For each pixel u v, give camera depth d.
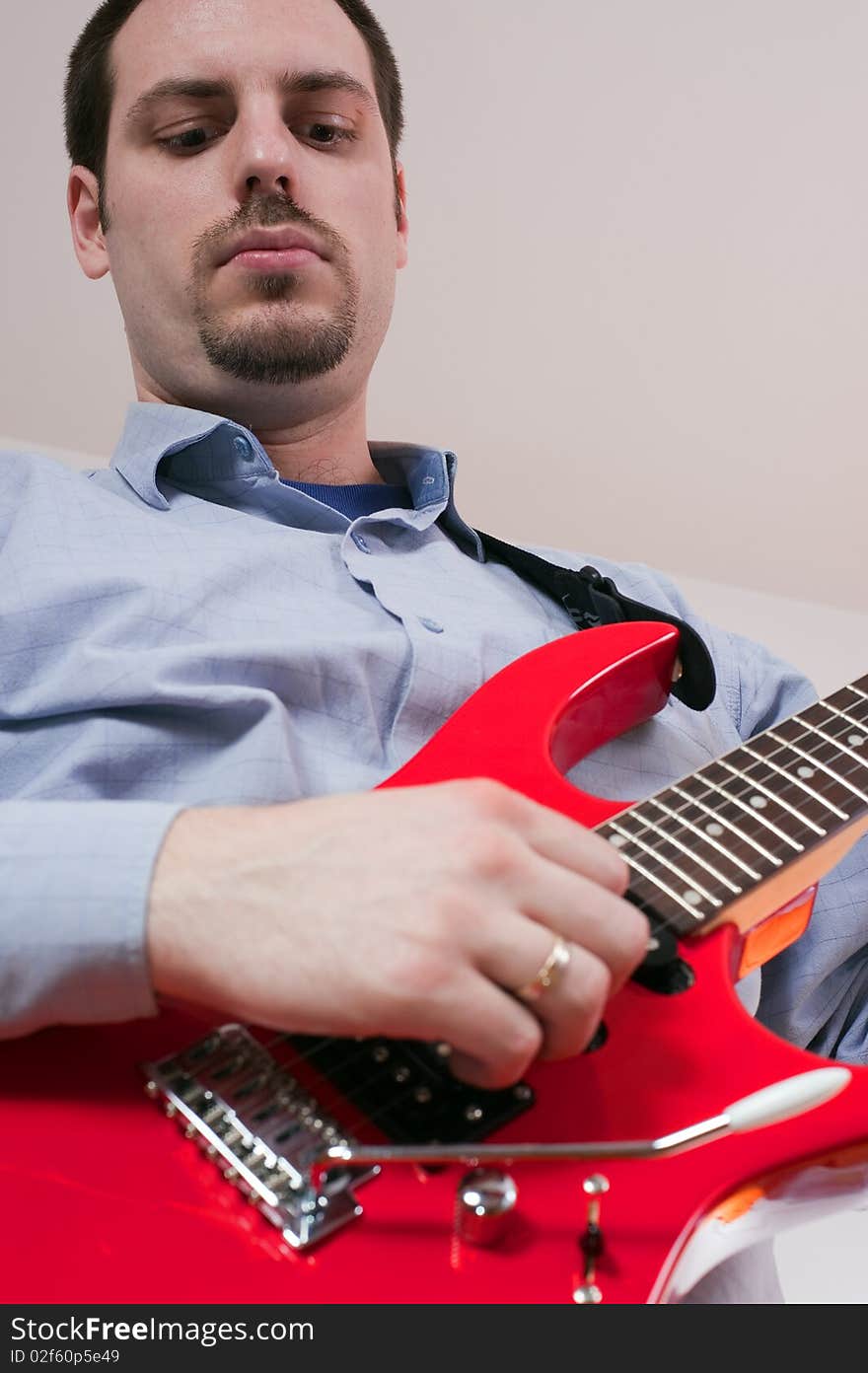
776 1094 0.47
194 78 1.07
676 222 2.14
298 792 0.79
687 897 0.61
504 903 0.48
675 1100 0.52
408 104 2.03
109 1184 0.48
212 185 1.06
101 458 2.48
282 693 0.85
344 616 0.93
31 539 0.90
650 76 1.96
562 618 1.08
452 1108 0.51
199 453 1.03
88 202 1.22
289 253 1.05
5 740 0.82
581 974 0.47
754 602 2.54
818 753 0.74
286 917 0.49
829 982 0.95
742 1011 0.56
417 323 2.30
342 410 1.15
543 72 1.98
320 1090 0.52
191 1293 0.44
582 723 0.83
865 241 2.10
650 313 2.26
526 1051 0.47
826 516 2.48
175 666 0.81
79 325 2.24
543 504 2.57
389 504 1.16
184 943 0.50
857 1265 1.08
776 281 2.18
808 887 0.67
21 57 1.89
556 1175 0.48
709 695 0.90
